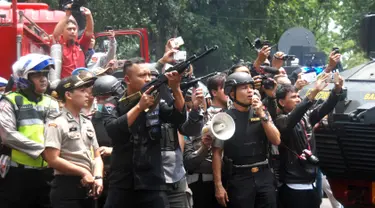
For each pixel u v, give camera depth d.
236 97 7.78
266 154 7.86
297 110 7.95
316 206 8.33
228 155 7.79
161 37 22.70
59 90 7.24
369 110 8.30
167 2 22.38
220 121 7.44
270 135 7.64
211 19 25.27
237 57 25.47
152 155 6.94
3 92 8.41
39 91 7.46
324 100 8.73
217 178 7.73
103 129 7.91
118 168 7.03
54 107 7.48
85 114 7.81
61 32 9.66
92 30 10.44
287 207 8.27
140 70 7.02
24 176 7.41
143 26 22.25
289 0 31.47
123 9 21.27
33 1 11.33
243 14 26.02
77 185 7.12
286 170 8.21
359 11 33.38
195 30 24.09
